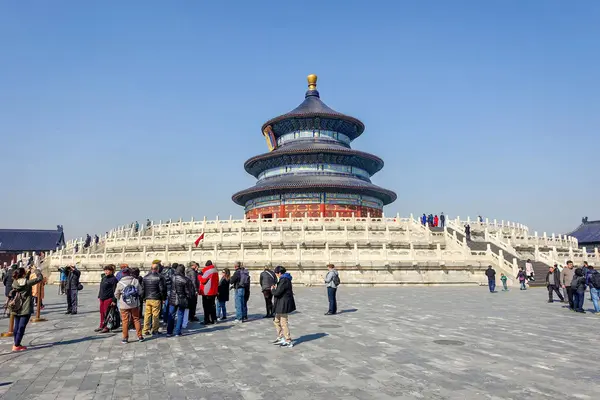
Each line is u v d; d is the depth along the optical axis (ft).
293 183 234.99
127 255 159.33
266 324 64.13
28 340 52.54
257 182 281.54
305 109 273.54
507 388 30.66
